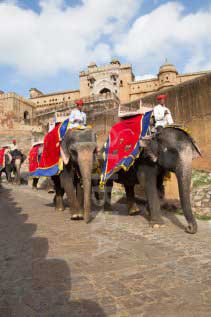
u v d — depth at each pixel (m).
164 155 5.81
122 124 7.41
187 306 2.69
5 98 43.88
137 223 6.37
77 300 2.82
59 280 3.28
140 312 2.60
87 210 6.33
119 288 3.08
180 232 5.48
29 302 2.79
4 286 3.15
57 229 5.74
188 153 5.54
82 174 6.42
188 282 3.21
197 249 4.37
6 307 2.71
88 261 3.88
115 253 4.21
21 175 19.69
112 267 3.67
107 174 7.11
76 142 6.70
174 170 5.73
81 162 6.46
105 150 7.57
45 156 8.34
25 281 3.27
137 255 4.12
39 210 8.10
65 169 7.01
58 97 49.34
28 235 5.27
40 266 3.71
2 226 6.01
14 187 14.78
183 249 4.38
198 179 9.86
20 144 26.80
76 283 3.20
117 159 6.99
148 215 7.16
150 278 3.32
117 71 45.91
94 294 2.95
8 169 16.89
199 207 7.70
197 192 8.59
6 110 43.47
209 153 10.67
